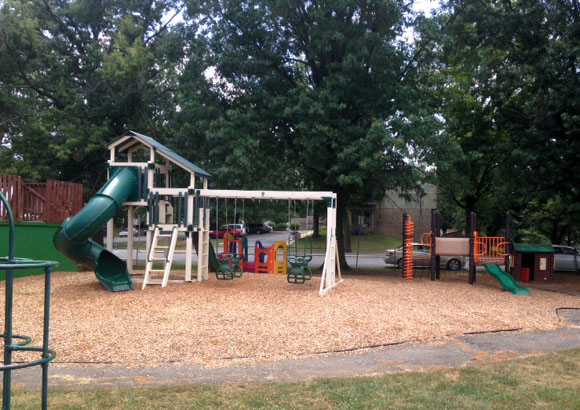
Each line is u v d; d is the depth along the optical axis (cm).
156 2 2362
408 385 550
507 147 1884
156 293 1174
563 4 1772
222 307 994
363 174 1683
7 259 318
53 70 2164
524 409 481
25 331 787
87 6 2211
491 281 1805
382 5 1689
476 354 718
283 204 3238
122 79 2042
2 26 1934
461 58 2036
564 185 1866
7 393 304
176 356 668
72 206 1731
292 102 1827
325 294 1194
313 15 1747
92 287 1261
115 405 475
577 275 2209
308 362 654
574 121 1633
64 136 2111
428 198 4412
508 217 1677
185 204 1379
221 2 1891
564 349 760
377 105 1791
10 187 1441
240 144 1698
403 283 1619
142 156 2425
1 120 2192
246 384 553
